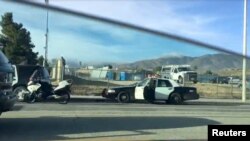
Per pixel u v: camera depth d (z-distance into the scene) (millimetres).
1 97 12055
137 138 11891
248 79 42281
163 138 11992
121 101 26641
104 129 13391
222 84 54375
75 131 12906
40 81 23062
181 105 26047
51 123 14469
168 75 53125
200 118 17000
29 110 18469
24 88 23359
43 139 11484
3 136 11875
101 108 20422
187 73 51875
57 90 23062
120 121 15391
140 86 26875
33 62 55656
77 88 36688
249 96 39656
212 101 31562
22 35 54156
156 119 16250
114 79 56281
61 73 38719
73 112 18000
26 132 12594
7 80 12508
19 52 53500
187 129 13883
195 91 27562
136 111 19312
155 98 26797
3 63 12430
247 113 20359
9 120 15133
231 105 28109
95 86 40531
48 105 21469
